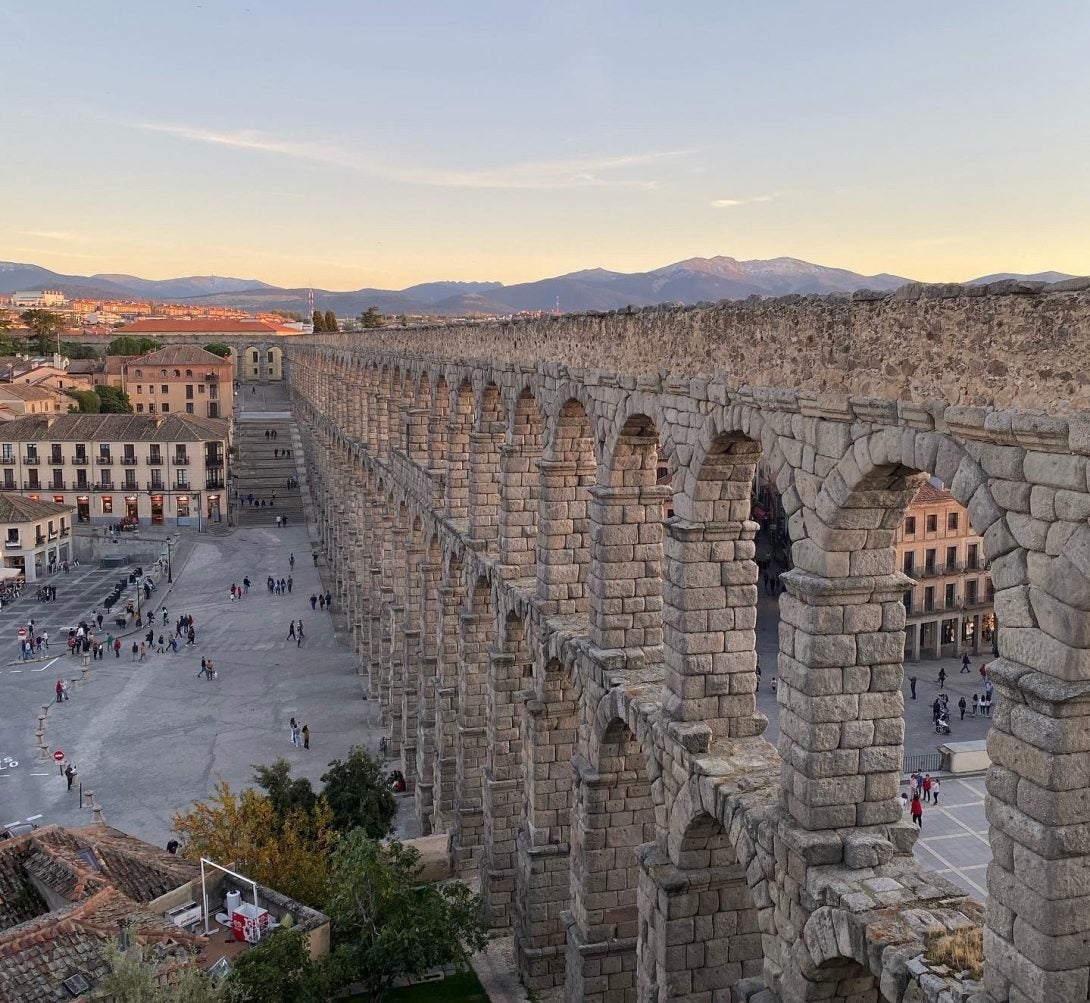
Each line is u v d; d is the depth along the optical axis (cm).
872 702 2089
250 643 9912
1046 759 1466
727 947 2689
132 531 14988
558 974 3997
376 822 5231
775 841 2161
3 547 12950
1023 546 1521
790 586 2105
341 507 10688
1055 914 1476
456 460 5159
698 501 2581
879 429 1842
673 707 2670
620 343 2994
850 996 2092
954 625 9294
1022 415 1478
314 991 3441
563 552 3691
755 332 2239
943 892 1956
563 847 3925
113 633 10381
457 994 4003
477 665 4856
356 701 8112
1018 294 1499
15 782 6619
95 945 3438
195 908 4047
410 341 6384
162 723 7694
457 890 4084
